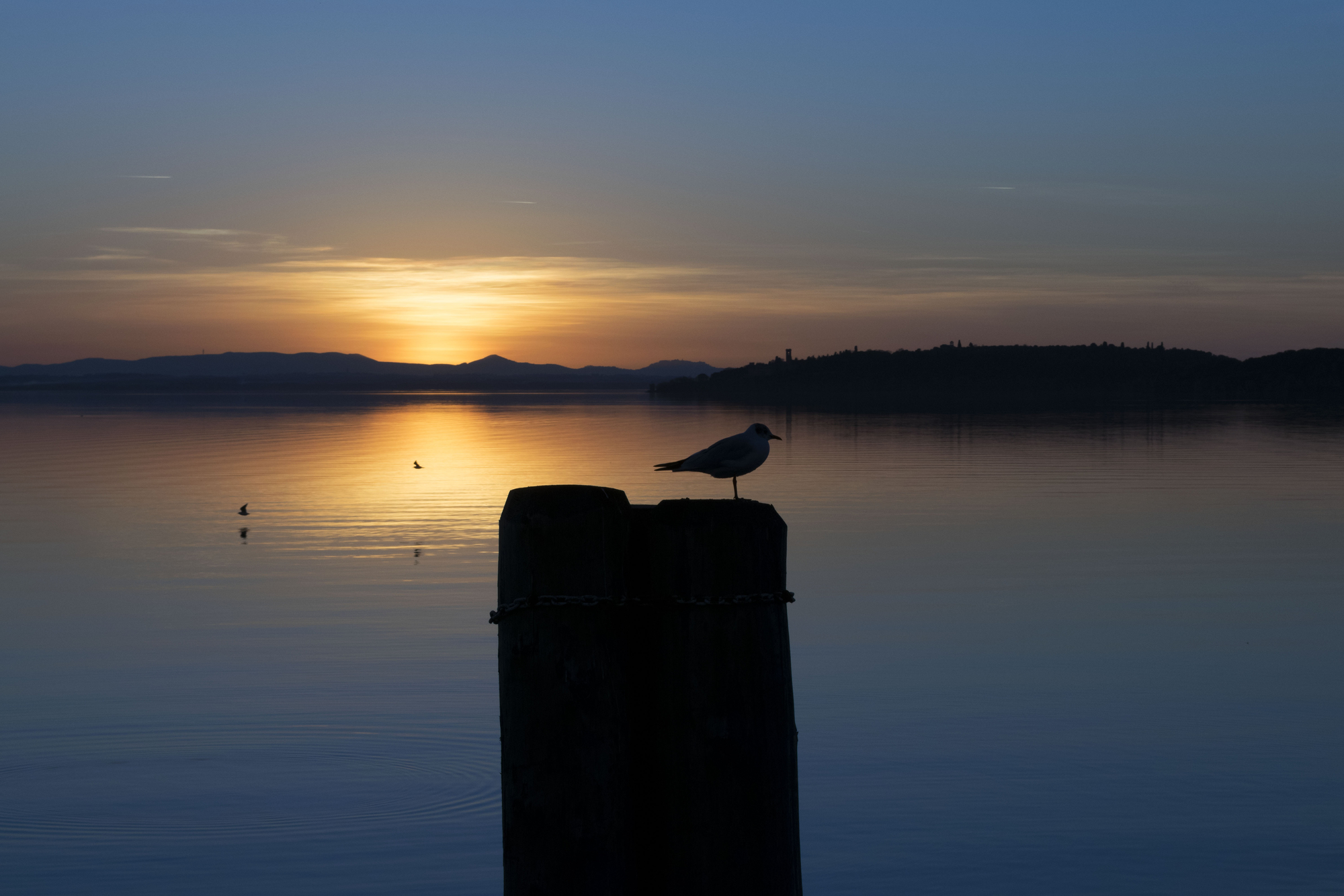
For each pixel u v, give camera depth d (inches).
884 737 524.4
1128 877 375.9
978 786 459.5
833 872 380.2
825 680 631.2
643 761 155.2
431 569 1047.6
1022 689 609.3
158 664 669.3
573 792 150.1
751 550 153.0
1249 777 468.4
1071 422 4210.1
